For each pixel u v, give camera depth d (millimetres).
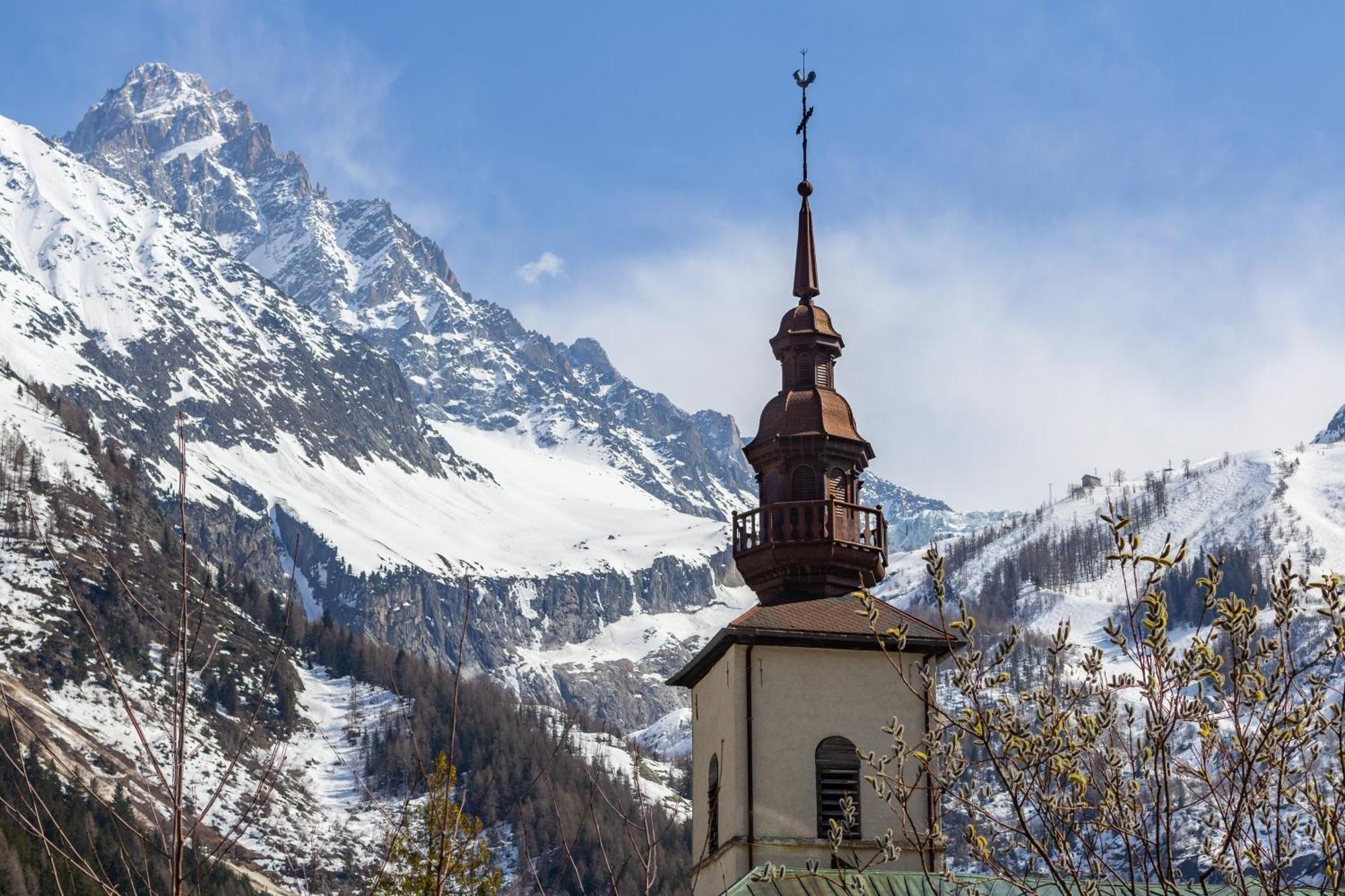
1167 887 24547
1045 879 42281
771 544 69438
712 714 68812
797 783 63438
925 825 62406
